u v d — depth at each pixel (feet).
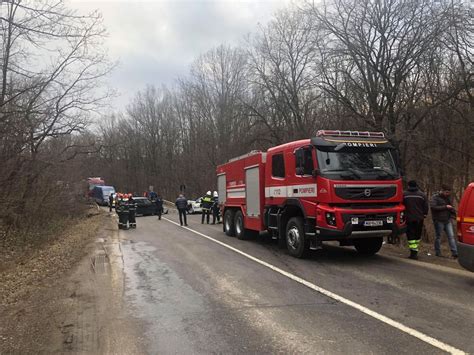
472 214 24.00
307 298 21.72
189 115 165.58
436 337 15.88
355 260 32.73
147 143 209.87
